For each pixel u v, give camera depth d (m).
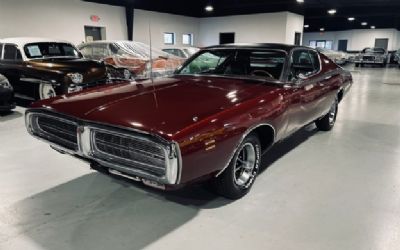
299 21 18.84
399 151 3.94
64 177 3.07
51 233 2.18
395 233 2.20
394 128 5.11
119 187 2.87
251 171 2.76
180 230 2.23
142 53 8.41
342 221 2.34
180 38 18.89
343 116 6.02
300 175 3.17
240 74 3.45
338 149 4.00
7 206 2.52
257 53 3.44
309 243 2.08
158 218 2.38
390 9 19.70
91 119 2.21
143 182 2.12
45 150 3.81
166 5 17.12
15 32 10.84
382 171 3.29
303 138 4.49
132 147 2.09
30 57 6.27
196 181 2.16
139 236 2.15
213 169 2.21
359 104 7.36
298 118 3.30
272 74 3.32
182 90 2.80
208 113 2.24
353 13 21.06
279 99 2.83
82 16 13.07
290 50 3.32
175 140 1.91
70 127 2.42
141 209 2.50
